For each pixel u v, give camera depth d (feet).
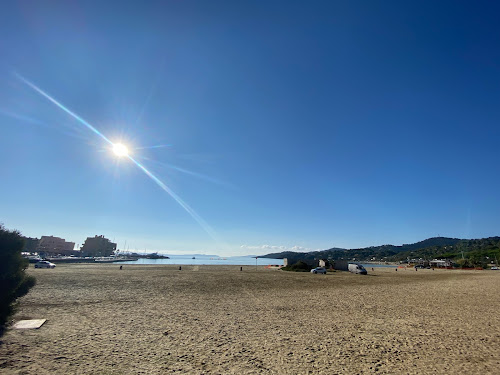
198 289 90.53
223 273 180.75
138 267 255.09
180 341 34.86
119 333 37.76
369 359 29.30
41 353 28.99
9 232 39.52
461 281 142.72
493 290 98.58
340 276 170.91
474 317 51.52
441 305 64.75
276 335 38.19
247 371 25.73
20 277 39.19
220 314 51.67
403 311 56.80
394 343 35.01
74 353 29.45
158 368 26.05
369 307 61.11
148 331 39.11
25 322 41.91
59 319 44.75
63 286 89.66
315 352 31.37
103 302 62.13
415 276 192.85
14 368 24.76
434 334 39.42
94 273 155.53
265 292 85.51
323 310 57.00
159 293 79.00
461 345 34.45
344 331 40.65
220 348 32.37
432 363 28.30
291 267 237.25
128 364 26.86
